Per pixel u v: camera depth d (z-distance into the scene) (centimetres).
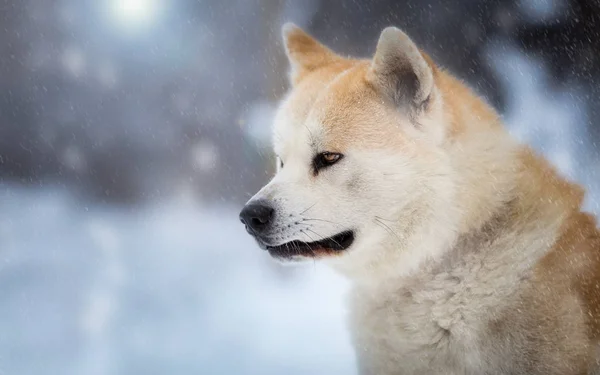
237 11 1313
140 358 603
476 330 388
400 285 407
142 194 1213
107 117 1318
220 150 1246
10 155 1286
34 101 1319
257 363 584
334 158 405
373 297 418
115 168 1267
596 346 379
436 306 395
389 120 404
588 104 1111
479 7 1190
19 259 905
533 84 1155
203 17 1336
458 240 392
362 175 399
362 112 407
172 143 1282
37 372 580
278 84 1244
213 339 642
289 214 402
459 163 393
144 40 1348
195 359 598
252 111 1269
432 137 397
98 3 1367
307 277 812
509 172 397
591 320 379
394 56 400
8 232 1023
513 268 385
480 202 389
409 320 404
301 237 403
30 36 1352
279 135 438
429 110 399
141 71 1338
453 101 412
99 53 1359
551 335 377
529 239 388
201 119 1284
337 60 478
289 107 438
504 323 384
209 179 1217
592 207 638
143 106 1317
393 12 1220
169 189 1217
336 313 695
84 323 689
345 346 610
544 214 394
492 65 1172
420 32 1204
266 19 1286
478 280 389
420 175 393
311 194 405
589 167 976
